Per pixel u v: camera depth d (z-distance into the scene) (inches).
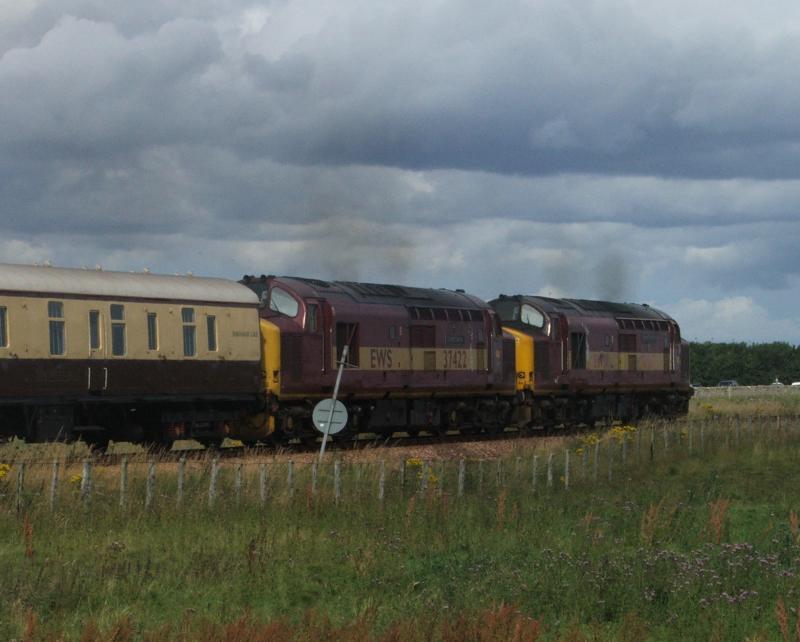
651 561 693.9
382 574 694.5
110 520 798.5
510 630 550.6
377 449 1341.0
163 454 1141.7
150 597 629.9
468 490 1011.9
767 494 1103.0
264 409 1332.4
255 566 692.1
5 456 1057.5
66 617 584.1
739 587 666.8
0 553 700.7
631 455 1360.7
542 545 794.2
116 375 1151.6
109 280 1166.3
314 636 537.0
